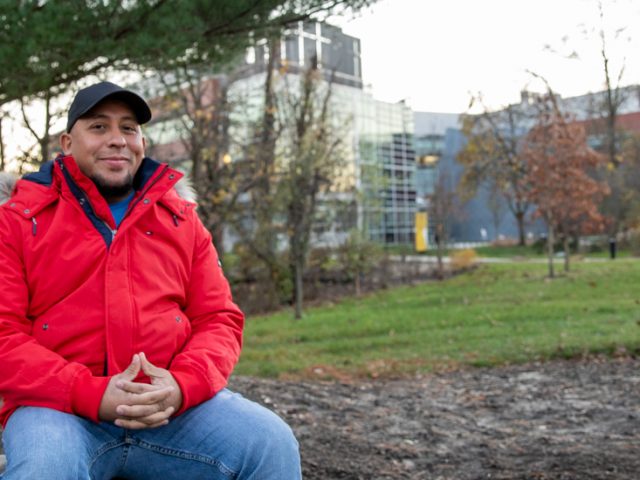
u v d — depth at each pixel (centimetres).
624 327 1015
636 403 625
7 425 215
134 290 235
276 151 1766
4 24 513
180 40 604
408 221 5616
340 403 654
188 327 247
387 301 1795
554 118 2081
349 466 441
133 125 254
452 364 883
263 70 1955
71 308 229
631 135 3991
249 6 636
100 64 654
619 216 3519
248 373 866
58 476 196
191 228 259
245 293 1914
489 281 2020
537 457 457
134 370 217
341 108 3297
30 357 214
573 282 1764
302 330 1287
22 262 231
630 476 397
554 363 854
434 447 500
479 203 6412
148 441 227
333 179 1836
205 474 228
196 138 1513
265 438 222
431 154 6181
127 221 238
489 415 618
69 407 212
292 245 1641
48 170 245
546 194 1972
